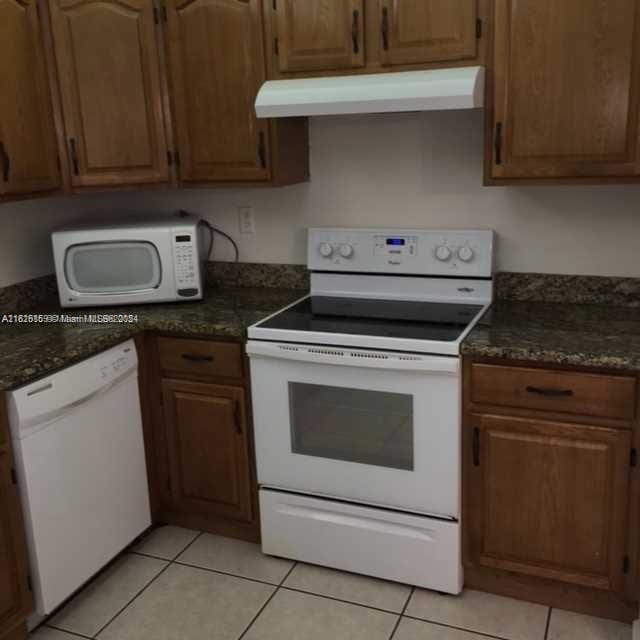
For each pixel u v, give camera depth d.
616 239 2.45
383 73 2.28
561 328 2.23
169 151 2.63
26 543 2.11
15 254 2.76
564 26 2.06
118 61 2.52
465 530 2.28
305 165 2.77
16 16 2.33
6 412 2.00
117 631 2.23
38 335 2.36
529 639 2.13
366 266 2.71
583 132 2.12
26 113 2.39
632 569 2.08
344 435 2.33
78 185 2.58
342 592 2.38
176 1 2.48
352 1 2.26
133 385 2.52
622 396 1.96
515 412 2.11
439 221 2.66
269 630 2.21
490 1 2.12
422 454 2.22
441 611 2.27
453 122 2.55
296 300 2.74
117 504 2.47
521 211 2.54
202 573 2.50
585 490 2.08
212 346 2.46
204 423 2.55
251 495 2.57
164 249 2.67
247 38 2.43
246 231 2.97
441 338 2.16
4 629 2.05
